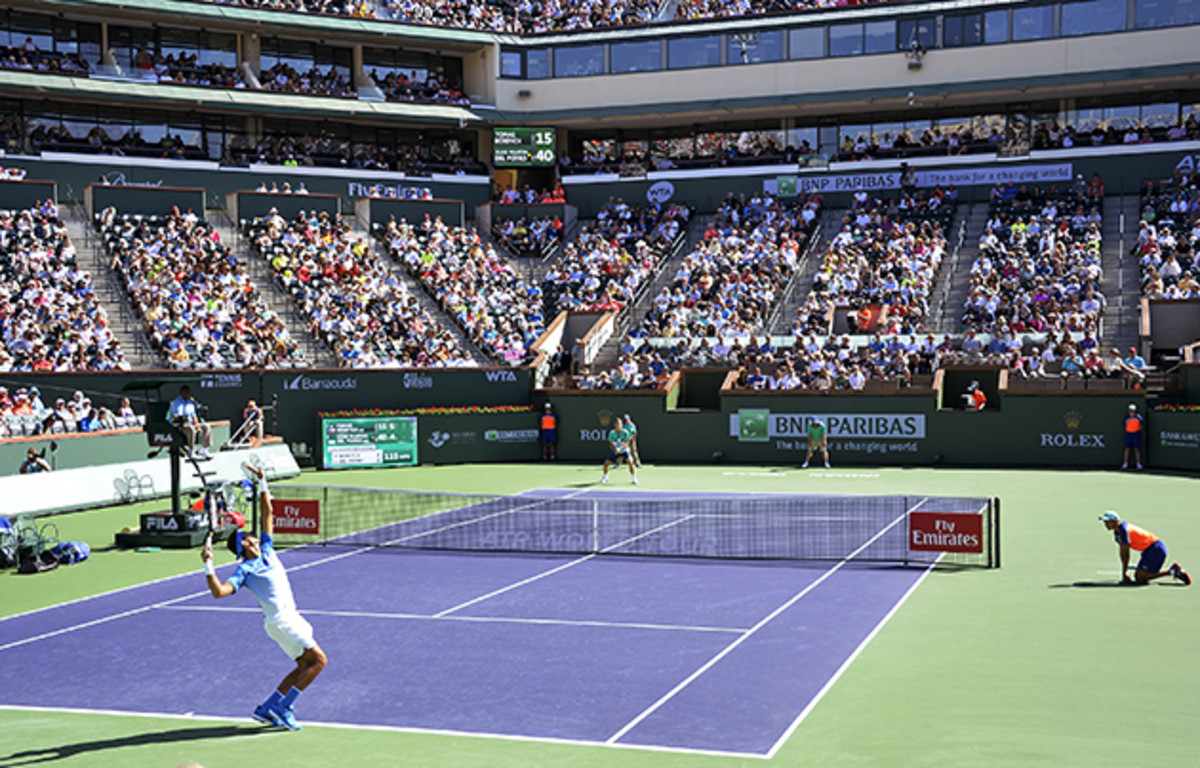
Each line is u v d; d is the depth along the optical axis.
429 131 55.78
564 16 57.56
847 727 10.76
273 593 11.13
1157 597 16.14
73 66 48.38
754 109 52.72
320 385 37.41
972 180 50.00
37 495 26.95
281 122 52.97
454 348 42.09
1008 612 15.39
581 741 10.62
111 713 11.95
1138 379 34.59
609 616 15.88
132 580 19.38
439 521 25.34
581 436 40.06
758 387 38.84
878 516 24.80
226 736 11.07
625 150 57.16
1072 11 48.69
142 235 42.44
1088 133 49.47
